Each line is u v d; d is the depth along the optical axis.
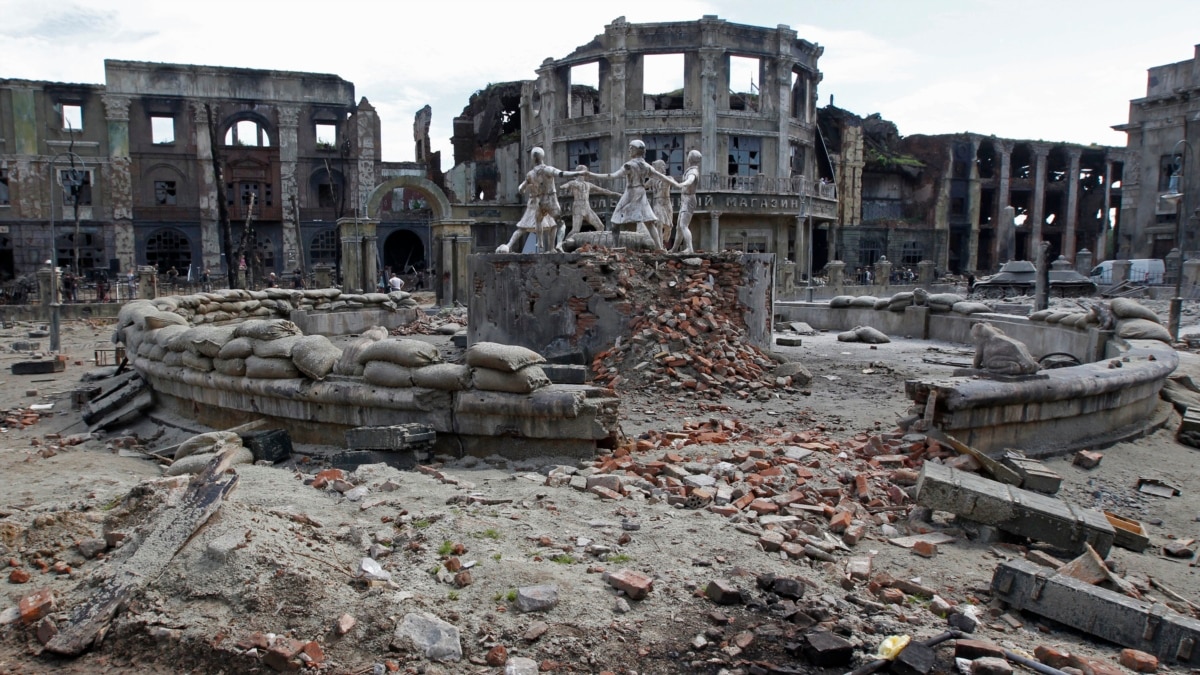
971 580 5.36
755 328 15.03
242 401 10.06
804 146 53.75
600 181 49.84
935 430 8.41
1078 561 5.41
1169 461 9.27
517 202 56.72
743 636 4.29
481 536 5.45
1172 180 28.03
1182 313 28.64
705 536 5.64
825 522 6.25
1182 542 6.63
